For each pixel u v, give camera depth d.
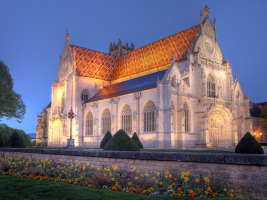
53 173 23.56
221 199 13.98
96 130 85.25
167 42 86.94
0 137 52.88
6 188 17.83
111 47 137.00
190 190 15.27
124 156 21.42
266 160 14.45
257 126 110.56
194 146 70.81
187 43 80.00
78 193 15.89
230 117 77.75
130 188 16.89
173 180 17.83
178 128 67.12
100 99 85.25
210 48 82.19
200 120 71.44
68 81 91.88
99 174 20.39
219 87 77.00
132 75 94.38
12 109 63.38
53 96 99.62
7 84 66.75
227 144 76.75
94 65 100.69
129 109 75.69
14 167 27.58
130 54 101.44
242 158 15.25
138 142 58.47
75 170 23.03
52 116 97.31
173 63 70.00
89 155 24.45
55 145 94.94
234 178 15.59
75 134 88.62
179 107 67.62
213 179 16.33
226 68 84.25
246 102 91.25
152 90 69.19
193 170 17.36
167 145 63.62
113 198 14.54
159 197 14.77
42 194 15.75
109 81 102.69
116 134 32.88
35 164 28.70
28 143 130.75
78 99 92.25
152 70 87.00
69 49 97.38
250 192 14.91
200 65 73.56
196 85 73.81
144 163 20.14
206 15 83.06
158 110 64.81
